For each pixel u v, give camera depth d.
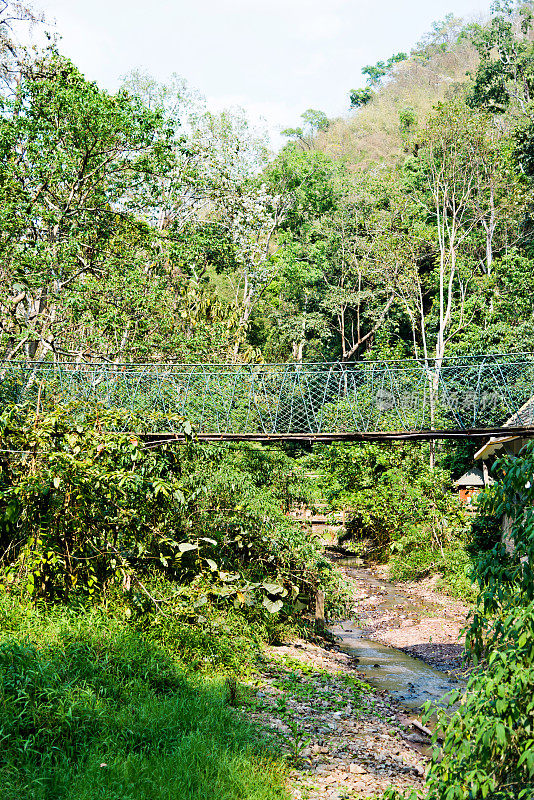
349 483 23.91
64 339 21.52
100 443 9.38
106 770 5.41
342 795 5.97
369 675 10.60
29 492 8.39
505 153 31.59
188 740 6.14
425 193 38.62
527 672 3.51
